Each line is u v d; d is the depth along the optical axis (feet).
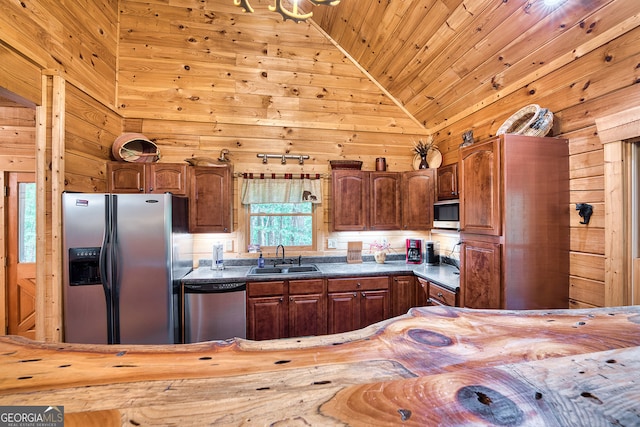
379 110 11.60
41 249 6.84
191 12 9.93
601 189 5.73
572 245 6.34
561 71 6.45
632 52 5.11
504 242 6.07
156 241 7.61
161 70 10.01
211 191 9.57
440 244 11.48
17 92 6.02
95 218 7.22
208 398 1.77
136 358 2.34
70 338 7.09
